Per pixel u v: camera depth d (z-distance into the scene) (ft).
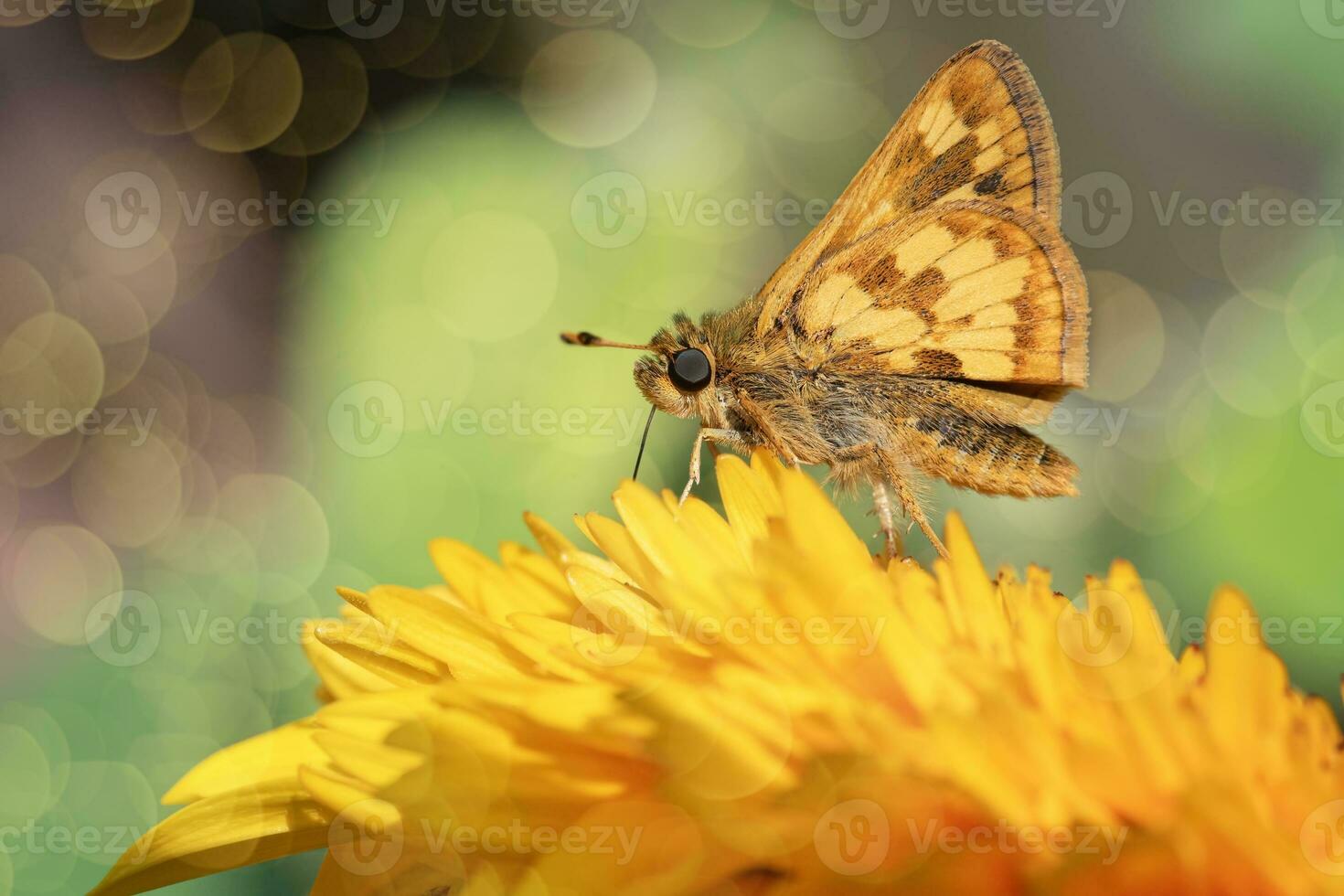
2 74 0.73
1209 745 0.35
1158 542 0.50
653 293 0.54
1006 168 0.48
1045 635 0.38
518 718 0.37
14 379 0.70
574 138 0.56
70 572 0.61
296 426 0.55
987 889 0.33
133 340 0.72
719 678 0.37
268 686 0.53
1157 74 0.55
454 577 0.43
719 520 0.43
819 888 0.34
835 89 0.58
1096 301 0.55
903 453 0.48
